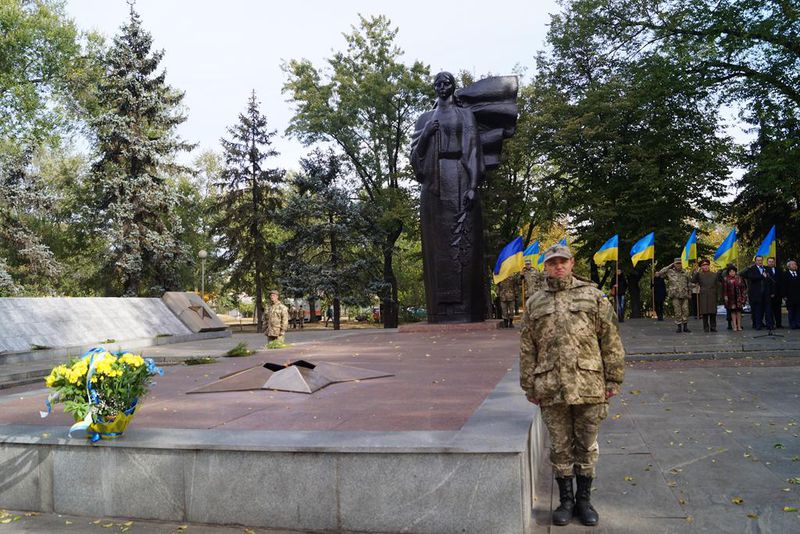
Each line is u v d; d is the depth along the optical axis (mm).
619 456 6027
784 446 6098
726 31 22312
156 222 32125
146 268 31688
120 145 31109
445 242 18156
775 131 22828
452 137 18141
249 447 4578
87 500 4953
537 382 4402
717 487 5031
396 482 4305
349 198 34812
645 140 30094
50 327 17438
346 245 35281
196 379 9281
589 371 4285
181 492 4730
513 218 35750
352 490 4379
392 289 36312
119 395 4961
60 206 32250
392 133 36062
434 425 5090
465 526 4180
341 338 17609
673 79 23969
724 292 17375
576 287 4453
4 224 27297
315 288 33125
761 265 16906
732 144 29609
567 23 31500
